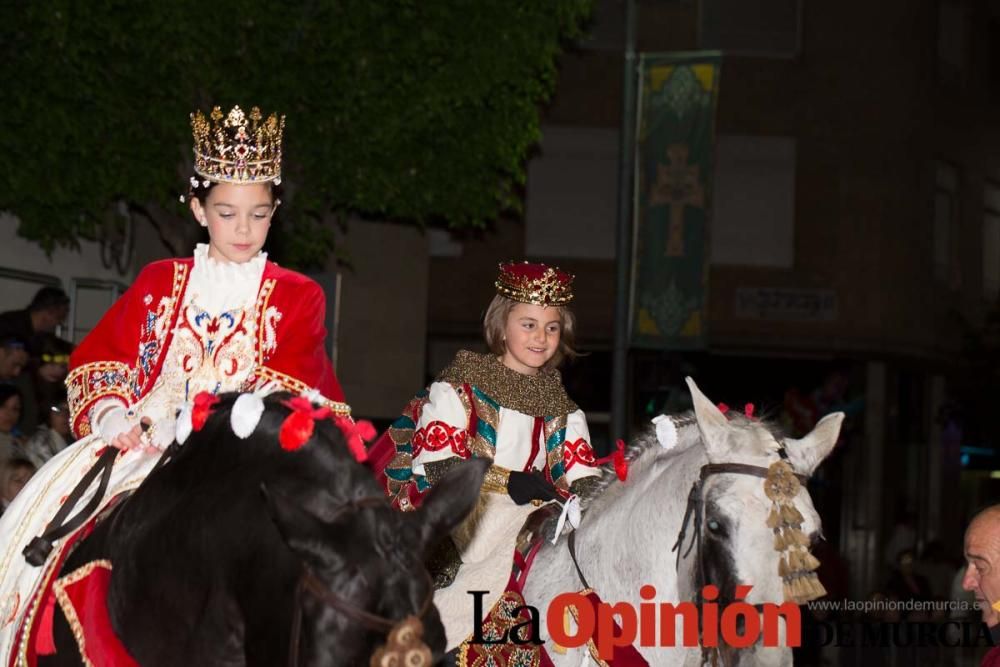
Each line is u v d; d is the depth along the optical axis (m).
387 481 4.70
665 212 13.59
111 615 3.50
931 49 20.06
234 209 3.93
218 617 3.25
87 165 9.84
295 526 2.81
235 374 3.96
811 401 19.20
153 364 3.99
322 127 10.23
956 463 21.41
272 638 3.04
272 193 4.06
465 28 10.29
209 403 3.48
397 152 10.74
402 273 13.51
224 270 4.00
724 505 3.82
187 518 3.36
